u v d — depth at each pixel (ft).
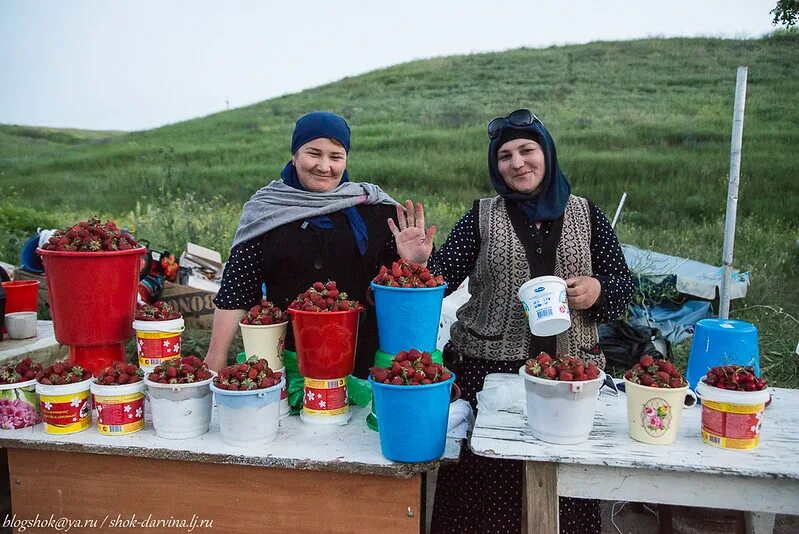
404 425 6.92
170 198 36.11
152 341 8.94
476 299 9.19
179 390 7.60
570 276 8.75
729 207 10.90
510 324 8.89
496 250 8.79
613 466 6.40
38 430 8.02
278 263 8.94
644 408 6.75
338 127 8.89
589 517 8.53
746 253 25.18
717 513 9.94
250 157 48.60
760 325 18.97
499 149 8.90
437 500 9.07
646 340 15.12
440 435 7.09
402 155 42.96
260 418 7.45
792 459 6.38
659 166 34.35
